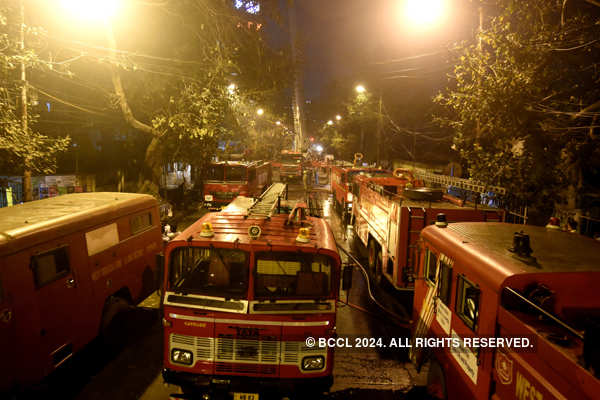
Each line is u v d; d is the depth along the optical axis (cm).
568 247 422
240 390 444
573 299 339
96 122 1797
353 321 782
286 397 448
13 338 444
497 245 429
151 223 791
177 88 1347
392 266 850
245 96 1645
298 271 459
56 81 1492
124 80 1447
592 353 240
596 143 789
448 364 443
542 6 755
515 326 317
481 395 362
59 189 1611
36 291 476
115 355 623
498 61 792
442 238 491
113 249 646
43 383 500
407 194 857
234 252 460
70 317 537
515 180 847
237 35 1476
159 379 557
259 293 451
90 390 528
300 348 446
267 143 3875
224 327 442
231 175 1805
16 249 452
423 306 542
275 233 509
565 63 841
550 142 839
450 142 2534
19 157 822
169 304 452
